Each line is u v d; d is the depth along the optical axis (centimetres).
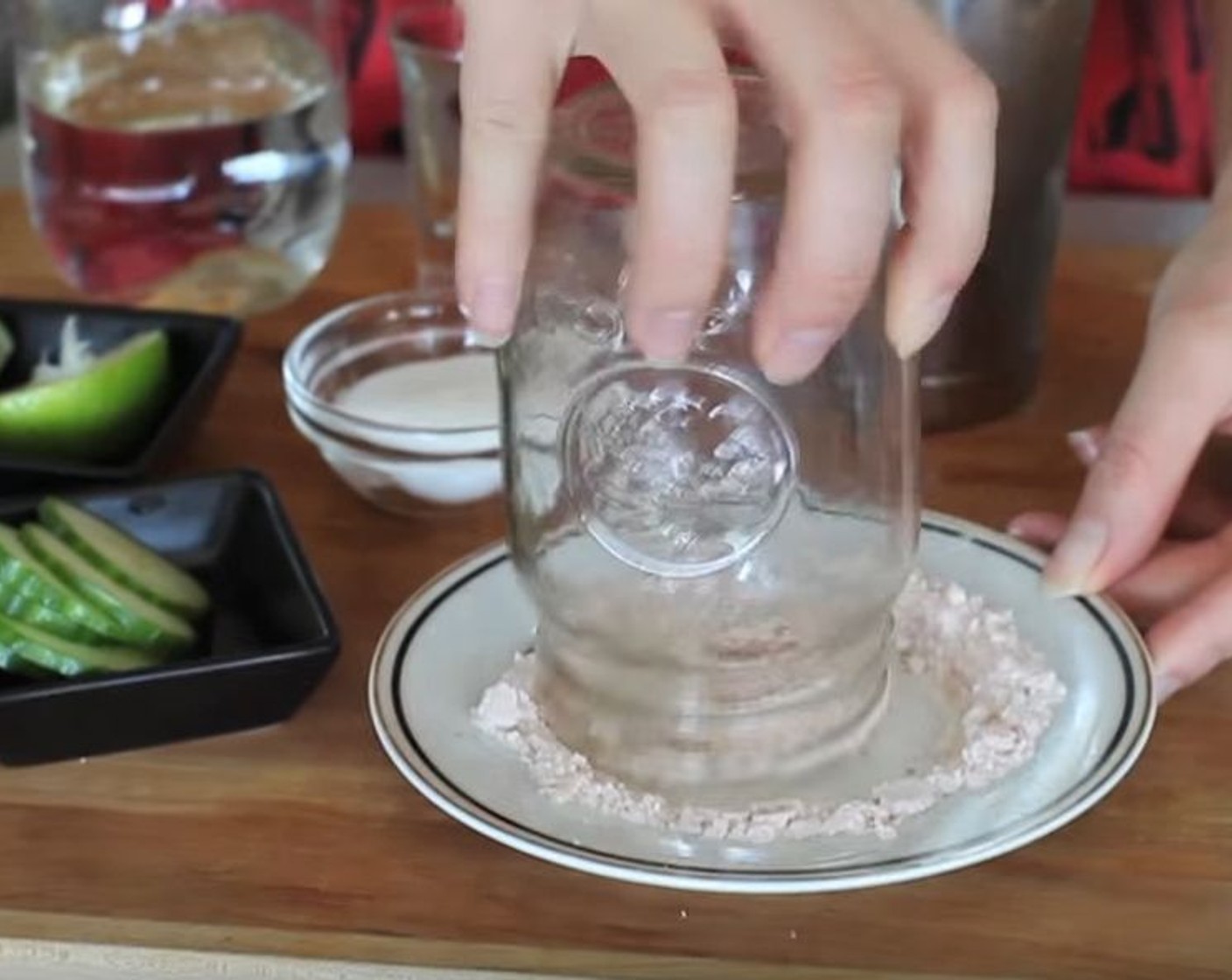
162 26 79
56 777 56
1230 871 52
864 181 47
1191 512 63
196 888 52
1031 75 65
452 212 79
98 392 68
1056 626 58
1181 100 96
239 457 70
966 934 50
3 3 97
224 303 78
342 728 57
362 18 98
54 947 52
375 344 71
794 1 48
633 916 51
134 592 59
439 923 51
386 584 63
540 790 53
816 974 49
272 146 77
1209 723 57
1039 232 68
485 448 65
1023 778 53
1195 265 61
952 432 69
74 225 77
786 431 54
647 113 47
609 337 53
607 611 54
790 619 54
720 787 53
